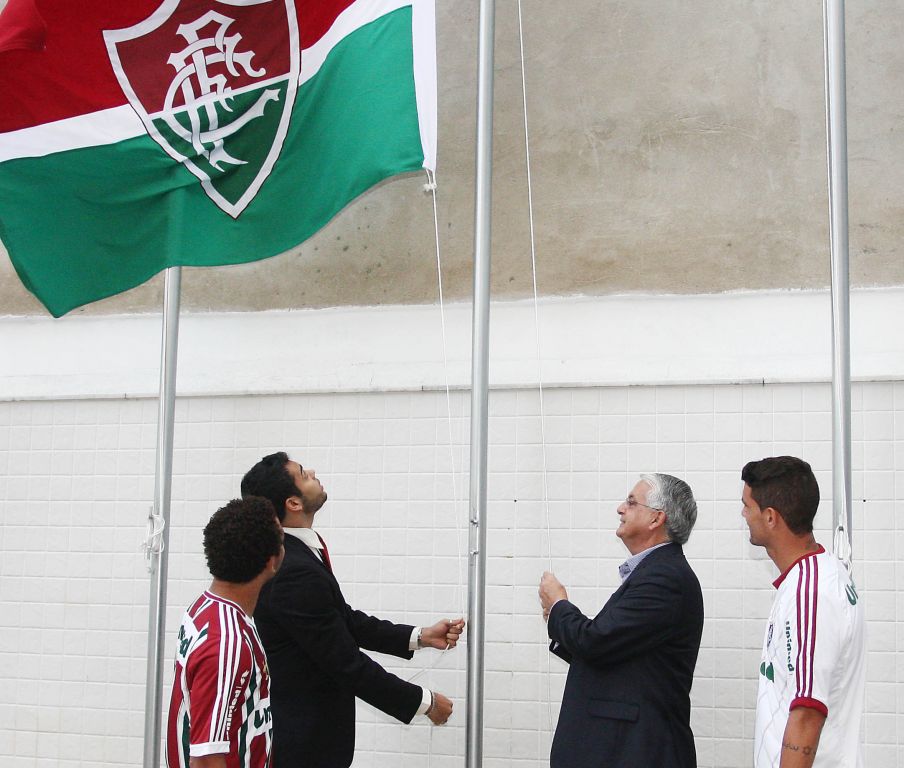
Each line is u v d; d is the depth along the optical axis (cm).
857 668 289
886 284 407
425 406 438
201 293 470
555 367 425
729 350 414
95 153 407
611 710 322
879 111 417
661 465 412
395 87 381
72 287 405
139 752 446
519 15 453
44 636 461
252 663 287
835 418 358
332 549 436
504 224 443
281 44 402
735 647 397
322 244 461
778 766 284
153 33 410
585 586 412
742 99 430
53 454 472
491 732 412
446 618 424
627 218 433
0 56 404
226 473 451
